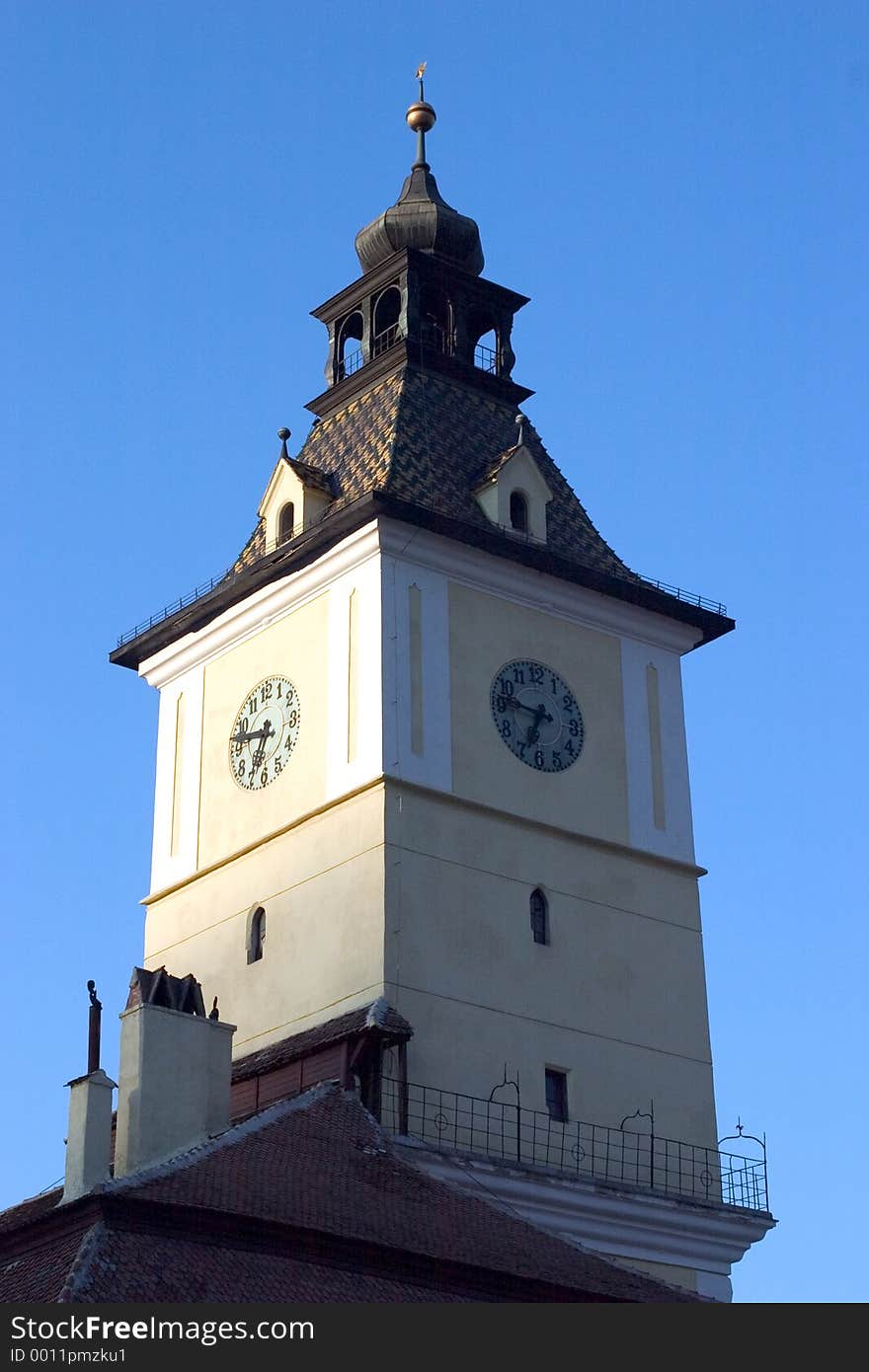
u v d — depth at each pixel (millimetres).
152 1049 58688
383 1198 56750
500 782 73250
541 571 75812
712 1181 73062
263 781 75688
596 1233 69000
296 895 72750
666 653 79375
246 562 78625
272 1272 50531
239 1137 57719
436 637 73625
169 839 78625
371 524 73250
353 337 83062
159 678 81375
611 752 76500
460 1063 68875
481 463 77938
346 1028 67062
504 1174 66812
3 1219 64562
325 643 74688
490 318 82875
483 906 71375
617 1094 72000
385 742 71250
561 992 72000
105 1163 56938
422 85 86000
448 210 83125
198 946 75812
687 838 77188
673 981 74875
